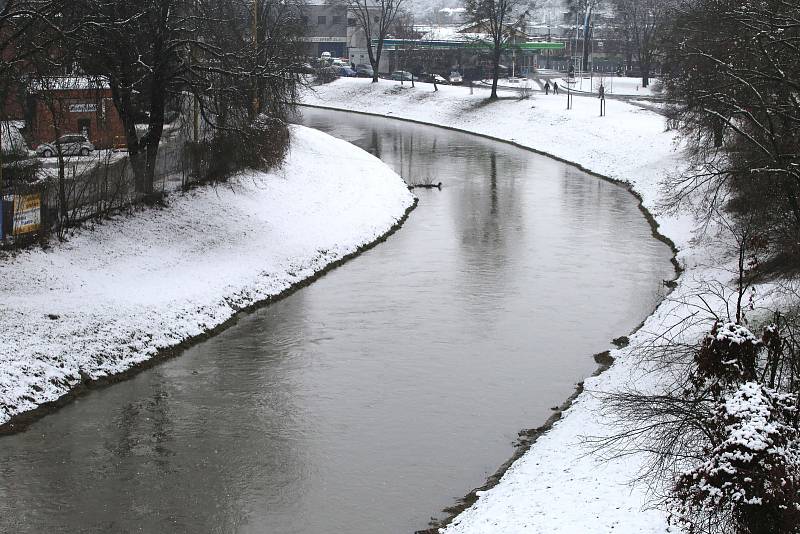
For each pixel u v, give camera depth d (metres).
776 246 31.41
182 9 43.56
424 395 26.34
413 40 129.62
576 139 75.69
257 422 24.50
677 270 39.19
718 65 33.84
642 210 52.47
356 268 40.19
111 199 37.34
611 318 33.06
